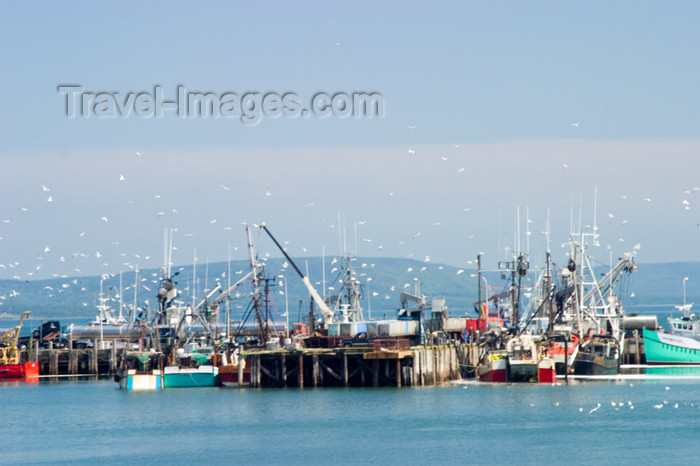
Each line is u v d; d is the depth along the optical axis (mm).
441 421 174625
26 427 180875
